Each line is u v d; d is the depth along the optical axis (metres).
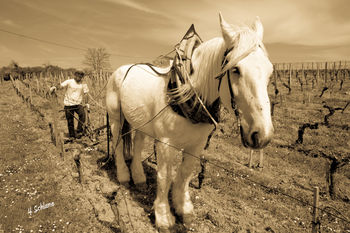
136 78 3.16
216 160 5.71
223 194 4.12
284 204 3.88
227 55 1.85
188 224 3.18
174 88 2.46
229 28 1.91
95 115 9.95
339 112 11.56
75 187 4.11
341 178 5.02
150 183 4.28
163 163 2.81
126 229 2.99
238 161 5.83
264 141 1.62
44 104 12.68
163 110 2.62
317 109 12.16
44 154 5.51
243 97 1.73
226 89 2.00
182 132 2.58
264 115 1.64
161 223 2.99
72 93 6.57
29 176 4.36
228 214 3.50
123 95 3.33
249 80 1.68
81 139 6.74
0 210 3.22
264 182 4.59
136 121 3.21
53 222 3.08
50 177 4.38
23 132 7.29
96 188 4.06
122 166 4.19
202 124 2.58
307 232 3.14
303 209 3.73
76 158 4.11
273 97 16.53
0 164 4.78
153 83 2.85
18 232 2.87
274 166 5.62
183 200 3.31
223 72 1.87
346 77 26.55
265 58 1.74
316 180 4.89
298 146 6.98
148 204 3.66
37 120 8.98
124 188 4.00
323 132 8.48
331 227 3.32
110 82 3.94
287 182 4.78
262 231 3.14
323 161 5.77
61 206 3.42
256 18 2.11
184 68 2.41
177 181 3.34
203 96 2.35
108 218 3.28
